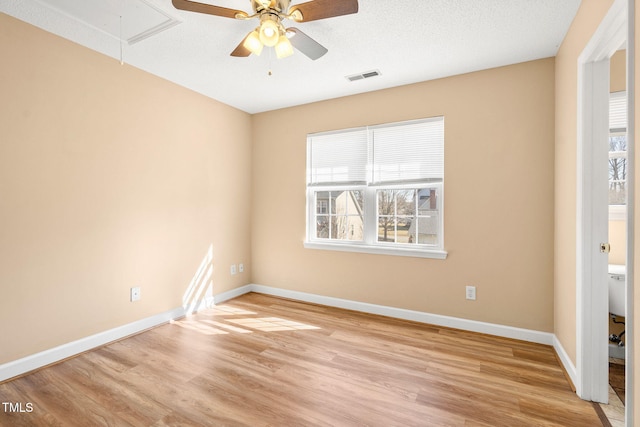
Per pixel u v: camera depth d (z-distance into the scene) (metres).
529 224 2.70
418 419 1.74
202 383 2.08
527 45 2.44
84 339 2.51
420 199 3.21
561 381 2.11
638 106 1.13
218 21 2.16
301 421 1.72
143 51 2.57
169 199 3.17
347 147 3.55
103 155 2.62
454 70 2.87
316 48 2.05
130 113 2.81
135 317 2.88
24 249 2.18
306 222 3.82
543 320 2.66
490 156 2.83
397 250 3.22
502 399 1.91
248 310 3.51
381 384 2.07
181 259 3.30
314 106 3.74
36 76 2.22
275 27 1.74
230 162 3.89
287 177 3.95
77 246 2.46
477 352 2.51
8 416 1.75
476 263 2.90
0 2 1.94
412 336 2.81
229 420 1.73
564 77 2.30
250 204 4.20
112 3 1.96
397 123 3.24
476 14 2.07
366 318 3.26
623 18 1.42
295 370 2.24
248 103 3.80
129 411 1.80
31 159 2.20
